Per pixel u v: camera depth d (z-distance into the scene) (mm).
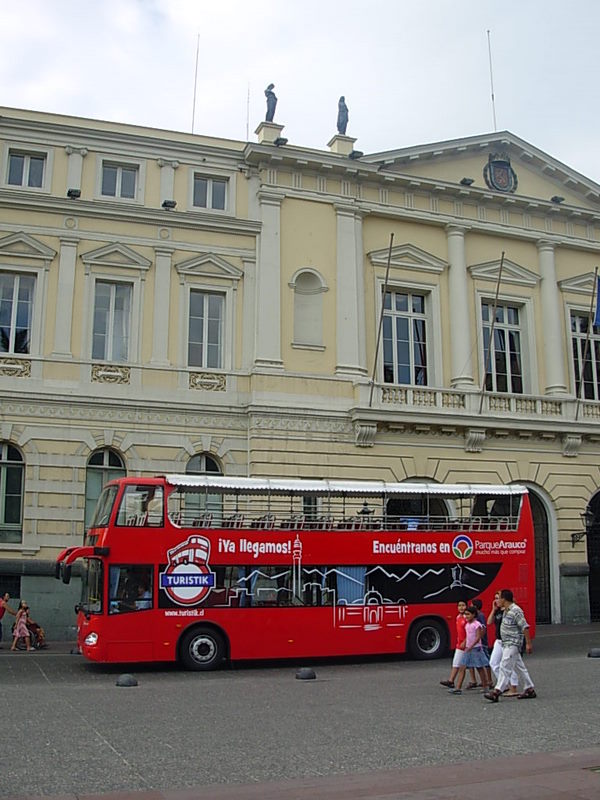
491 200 36562
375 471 31641
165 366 30109
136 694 17500
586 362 37875
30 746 12195
